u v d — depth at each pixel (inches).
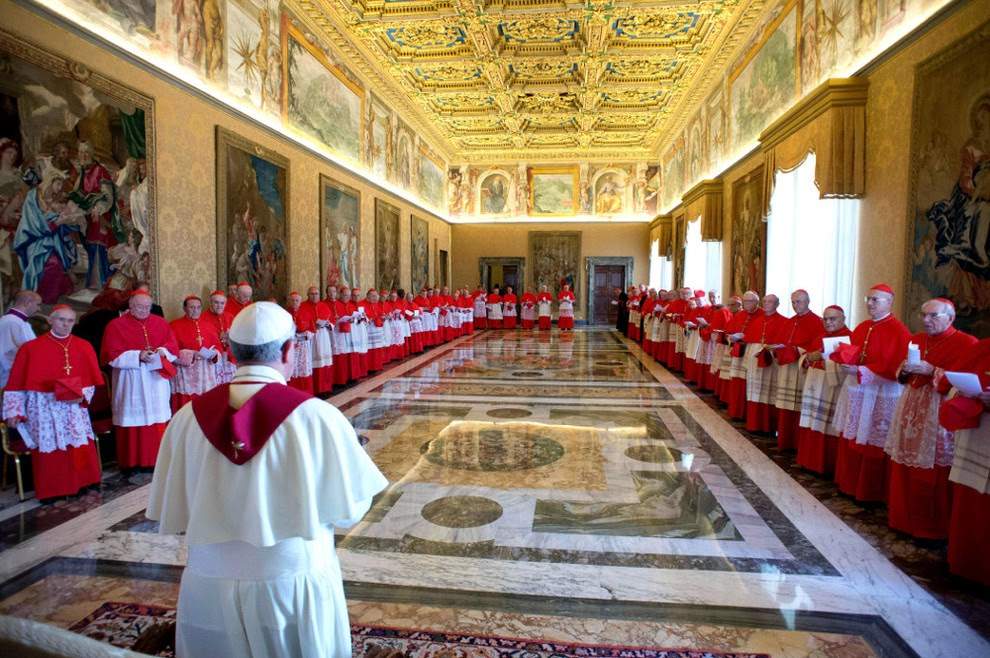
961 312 211.9
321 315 418.9
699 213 573.9
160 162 295.0
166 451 82.7
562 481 231.9
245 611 76.5
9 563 162.1
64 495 210.5
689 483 230.2
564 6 456.1
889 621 135.3
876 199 273.6
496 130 828.0
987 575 148.0
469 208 1002.7
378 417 340.5
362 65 560.7
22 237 221.6
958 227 213.2
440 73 602.2
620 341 776.9
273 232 405.4
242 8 372.5
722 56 530.3
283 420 77.3
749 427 309.1
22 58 220.2
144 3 285.3
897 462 181.8
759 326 307.6
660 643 126.8
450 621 135.1
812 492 220.8
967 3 209.5
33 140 225.5
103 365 244.2
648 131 822.5
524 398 396.8
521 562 164.4
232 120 358.0
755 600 144.6
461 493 218.5
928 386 174.7
